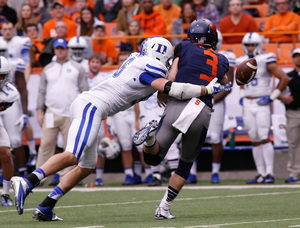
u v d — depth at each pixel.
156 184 32.59
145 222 17.20
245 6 43.88
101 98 17.75
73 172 17.94
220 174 37.94
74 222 17.31
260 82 32.84
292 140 33.38
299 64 33.12
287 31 38.12
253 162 38.06
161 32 40.84
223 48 38.66
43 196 26.94
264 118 32.81
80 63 35.31
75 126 17.31
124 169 35.81
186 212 20.42
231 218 18.36
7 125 32.59
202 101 18.08
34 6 45.09
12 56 34.81
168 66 18.39
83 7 42.28
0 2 43.88
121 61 34.59
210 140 33.66
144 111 32.66
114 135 35.28
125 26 42.12
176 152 31.39
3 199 22.91
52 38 38.19
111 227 15.79
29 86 37.62
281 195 26.31
